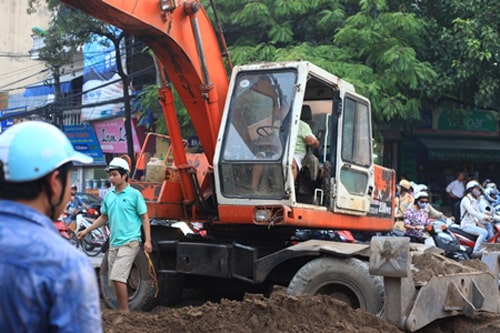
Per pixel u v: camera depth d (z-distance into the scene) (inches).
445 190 773.9
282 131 266.7
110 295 320.2
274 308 213.9
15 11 1286.9
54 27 782.5
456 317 251.1
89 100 941.8
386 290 219.8
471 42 586.9
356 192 303.6
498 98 637.3
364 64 581.9
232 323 211.5
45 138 84.6
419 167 786.2
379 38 558.9
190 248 293.7
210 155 302.0
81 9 243.0
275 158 265.3
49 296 77.0
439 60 619.2
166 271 302.5
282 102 269.7
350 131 298.2
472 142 786.2
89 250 592.1
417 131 767.7
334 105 289.4
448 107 699.4
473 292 248.5
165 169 323.6
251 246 296.8
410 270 221.8
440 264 243.3
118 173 275.1
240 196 272.2
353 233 390.3
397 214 473.7
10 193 82.4
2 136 84.7
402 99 583.5
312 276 250.8
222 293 360.5
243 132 275.6
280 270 282.2
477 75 616.1
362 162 307.4
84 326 78.0
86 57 948.6
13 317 76.1
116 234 273.7
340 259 249.0
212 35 301.4
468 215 453.4
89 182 973.8
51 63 818.2
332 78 287.7
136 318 222.5
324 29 600.4
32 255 77.5
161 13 265.4
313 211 274.1
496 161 789.2
